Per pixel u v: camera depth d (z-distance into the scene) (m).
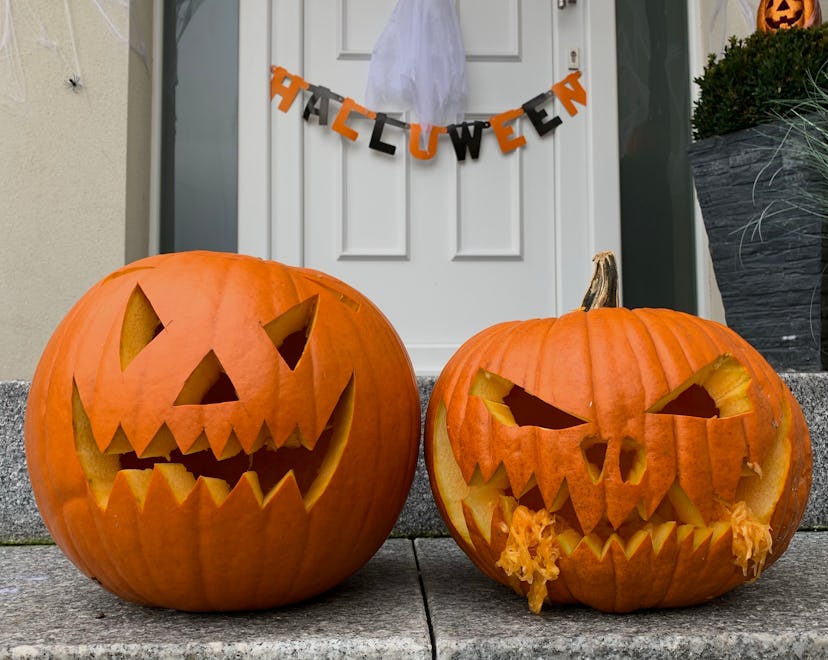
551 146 2.82
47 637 0.94
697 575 1.00
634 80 2.86
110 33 2.54
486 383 1.11
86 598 1.15
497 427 1.03
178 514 0.97
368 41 2.81
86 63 2.52
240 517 0.98
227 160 2.79
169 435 0.98
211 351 1.00
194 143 2.78
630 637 0.93
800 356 1.90
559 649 0.91
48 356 1.10
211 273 1.07
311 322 1.09
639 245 2.83
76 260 2.49
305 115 2.78
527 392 1.06
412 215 2.80
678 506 1.01
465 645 0.91
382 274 2.80
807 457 1.11
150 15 2.74
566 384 1.01
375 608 1.07
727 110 2.04
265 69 2.78
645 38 2.87
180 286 1.05
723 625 0.97
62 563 1.39
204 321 1.01
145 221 2.69
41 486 1.06
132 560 1.00
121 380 0.99
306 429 1.01
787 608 1.05
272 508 1.00
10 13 2.49
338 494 1.05
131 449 1.00
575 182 2.81
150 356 0.99
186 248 2.76
